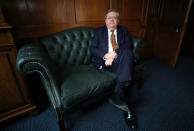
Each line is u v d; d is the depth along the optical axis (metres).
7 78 0.91
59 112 0.84
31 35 1.34
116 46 1.27
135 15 2.10
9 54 0.87
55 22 1.44
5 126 1.04
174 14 2.02
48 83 0.81
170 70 2.09
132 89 1.54
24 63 0.69
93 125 1.05
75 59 1.40
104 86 0.99
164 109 1.22
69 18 1.52
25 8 1.23
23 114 1.09
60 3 1.40
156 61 2.51
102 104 1.29
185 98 1.38
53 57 1.26
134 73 1.20
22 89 1.01
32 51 0.81
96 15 1.71
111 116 1.14
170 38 2.17
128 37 1.35
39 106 1.26
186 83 1.68
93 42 1.34
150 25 2.37
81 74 1.09
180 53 2.99
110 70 1.19
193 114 1.15
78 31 1.41
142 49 2.51
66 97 0.81
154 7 2.21
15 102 1.01
